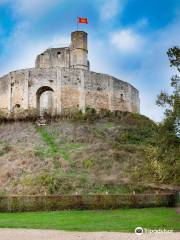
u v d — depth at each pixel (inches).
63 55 3400.6
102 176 1943.9
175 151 1384.1
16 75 2960.1
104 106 2984.7
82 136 2469.2
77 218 1267.2
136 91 3358.8
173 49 1398.9
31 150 2213.3
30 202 1517.0
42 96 3189.0
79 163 2076.8
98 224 1122.0
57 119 2748.5
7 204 1505.9
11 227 1085.1
